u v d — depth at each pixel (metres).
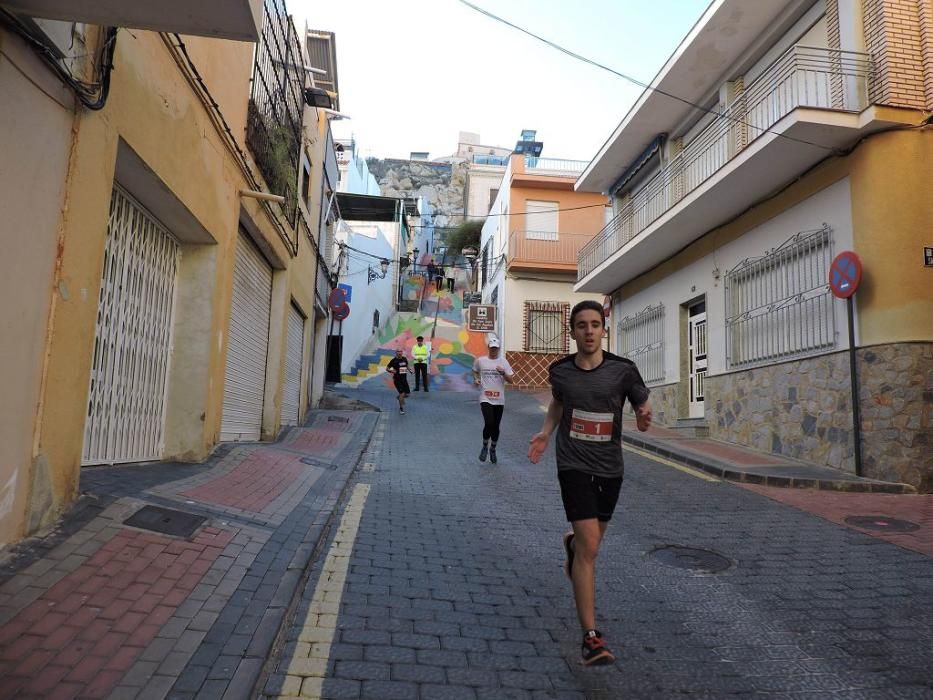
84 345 4.51
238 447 8.45
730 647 3.75
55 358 4.13
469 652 3.58
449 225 52.94
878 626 4.07
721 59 12.84
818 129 9.12
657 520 6.68
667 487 8.46
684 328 14.68
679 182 14.84
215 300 7.50
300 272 13.88
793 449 10.36
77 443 4.46
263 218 9.84
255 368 10.76
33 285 3.90
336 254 22.58
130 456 6.30
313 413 15.80
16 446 3.78
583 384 3.69
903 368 8.56
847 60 9.53
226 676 3.04
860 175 9.31
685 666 3.50
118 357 6.00
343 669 3.31
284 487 6.93
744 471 9.08
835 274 9.38
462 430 13.91
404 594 4.38
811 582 4.86
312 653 3.46
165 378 7.10
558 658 3.56
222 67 7.62
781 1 11.12
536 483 8.45
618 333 18.53
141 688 2.84
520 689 3.21
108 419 5.84
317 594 4.28
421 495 7.48
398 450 11.05
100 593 3.54
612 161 17.75
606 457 3.61
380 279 30.89
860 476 8.84
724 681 3.35
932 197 8.86
